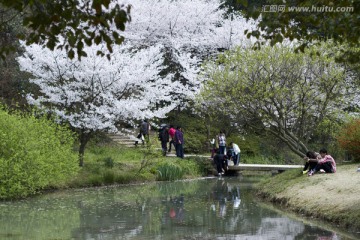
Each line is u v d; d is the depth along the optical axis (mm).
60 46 10328
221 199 28469
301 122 31844
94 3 9375
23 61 34750
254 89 30891
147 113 37375
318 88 31594
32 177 28484
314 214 21234
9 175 28031
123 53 39156
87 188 33375
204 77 44156
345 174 25547
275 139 50469
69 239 18125
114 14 9594
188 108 53094
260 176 43312
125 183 36094
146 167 38781
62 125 35469
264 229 19391
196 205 26203
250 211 23844
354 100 35781
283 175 30234
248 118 33000
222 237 18188
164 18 52375
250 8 12773
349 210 19500
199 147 50094
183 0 55469
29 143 28984
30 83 40344
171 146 50375
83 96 35281
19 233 19250
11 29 38500
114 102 35000
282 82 31531
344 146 30188
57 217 22734
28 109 37969
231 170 44594
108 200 28188
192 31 54656
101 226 20578
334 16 13664
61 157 31234
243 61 32125
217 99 34531
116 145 45188
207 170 43844
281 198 25578
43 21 9641
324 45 30688
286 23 13914
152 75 38312
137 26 50906
